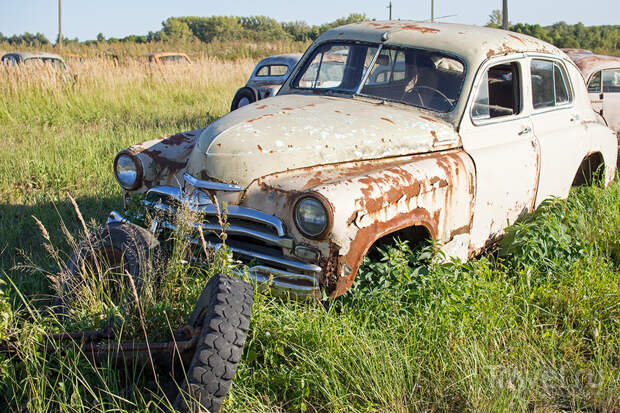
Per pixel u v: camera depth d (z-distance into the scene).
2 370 2.78
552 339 3.51
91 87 13.80
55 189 6.66
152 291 3.32
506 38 4.86
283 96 4.68
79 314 3.28
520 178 4.65
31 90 12.45
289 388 3.00
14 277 4.16
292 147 3.63
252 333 3.15
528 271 4.09
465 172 4.06
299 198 3.20
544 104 5.17
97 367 2.85
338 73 4.83
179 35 78.50
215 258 3.35
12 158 7.52
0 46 34.47
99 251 3.63
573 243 4.65
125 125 10.45
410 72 4.56
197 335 2.72
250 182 3.53
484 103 4.49
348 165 3.75
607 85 9.47
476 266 4.04
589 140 5.54
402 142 3.95
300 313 3.29
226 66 19.50
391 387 2.96
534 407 3.01
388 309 3.42
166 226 3.80
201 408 2.50
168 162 4.23
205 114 12.38
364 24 5.10
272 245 3.43
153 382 2.94
